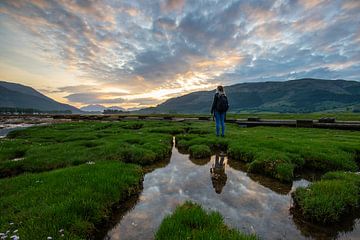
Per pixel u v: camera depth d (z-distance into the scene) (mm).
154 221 6059
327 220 5918
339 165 10648
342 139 17078
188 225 5395
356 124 25578
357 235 5348
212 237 4695
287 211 6488
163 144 16094
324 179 8844
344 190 7121
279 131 24594
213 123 38188
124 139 18781
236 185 8641
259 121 34469
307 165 11188
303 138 17906
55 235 4812
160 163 12289
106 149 14312
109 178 8359
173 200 7332
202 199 7328
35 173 10383
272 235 5270
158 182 9109
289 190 8125
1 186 8102
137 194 7910
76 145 16688
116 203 7051
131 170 9766
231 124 35938
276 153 11656
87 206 6090
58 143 18266
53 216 5500
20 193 7344
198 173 10266
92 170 9602
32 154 13984
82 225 5363
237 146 14141
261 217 6109
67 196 6734
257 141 15781
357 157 12344
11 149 15562
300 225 5742
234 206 6781
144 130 27281
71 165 11844
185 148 16562
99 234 5496
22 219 5457
